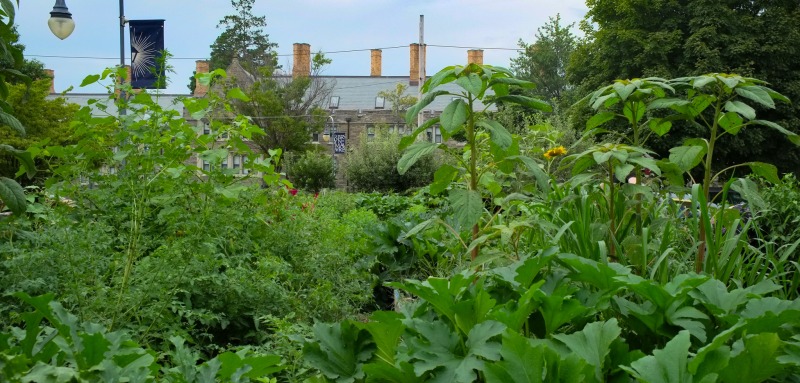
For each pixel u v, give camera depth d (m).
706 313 2.50
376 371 2.38
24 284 3.79
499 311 2.35
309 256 5.57
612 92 3.73
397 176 27.78
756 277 3.55
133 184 4.38
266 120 42.03
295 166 33.34
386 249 6.31
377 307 5.89
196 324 4.56
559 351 2.25
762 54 25.16
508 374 2.02
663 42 25.69
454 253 5.47
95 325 2.24
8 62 3.29
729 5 26.77
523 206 4.45
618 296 3.00
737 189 3.58
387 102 63.72
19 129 3.20
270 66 46.66
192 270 4.36
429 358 2.29
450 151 3.68
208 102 5.59
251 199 6.05
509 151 3.69
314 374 3.52
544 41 57.12
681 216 4.31
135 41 16.89
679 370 1.96
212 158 5.15
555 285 2.76
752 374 2.02
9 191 3.04
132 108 5.26
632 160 3.50
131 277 4.07
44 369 1.71
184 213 4.80
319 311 4.99
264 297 4.67
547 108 3.53
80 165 4.75
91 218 4.81
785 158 24.83
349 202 12.65
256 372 2.44
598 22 28.36
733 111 3.53
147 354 2.18
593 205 4.13
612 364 2.25
